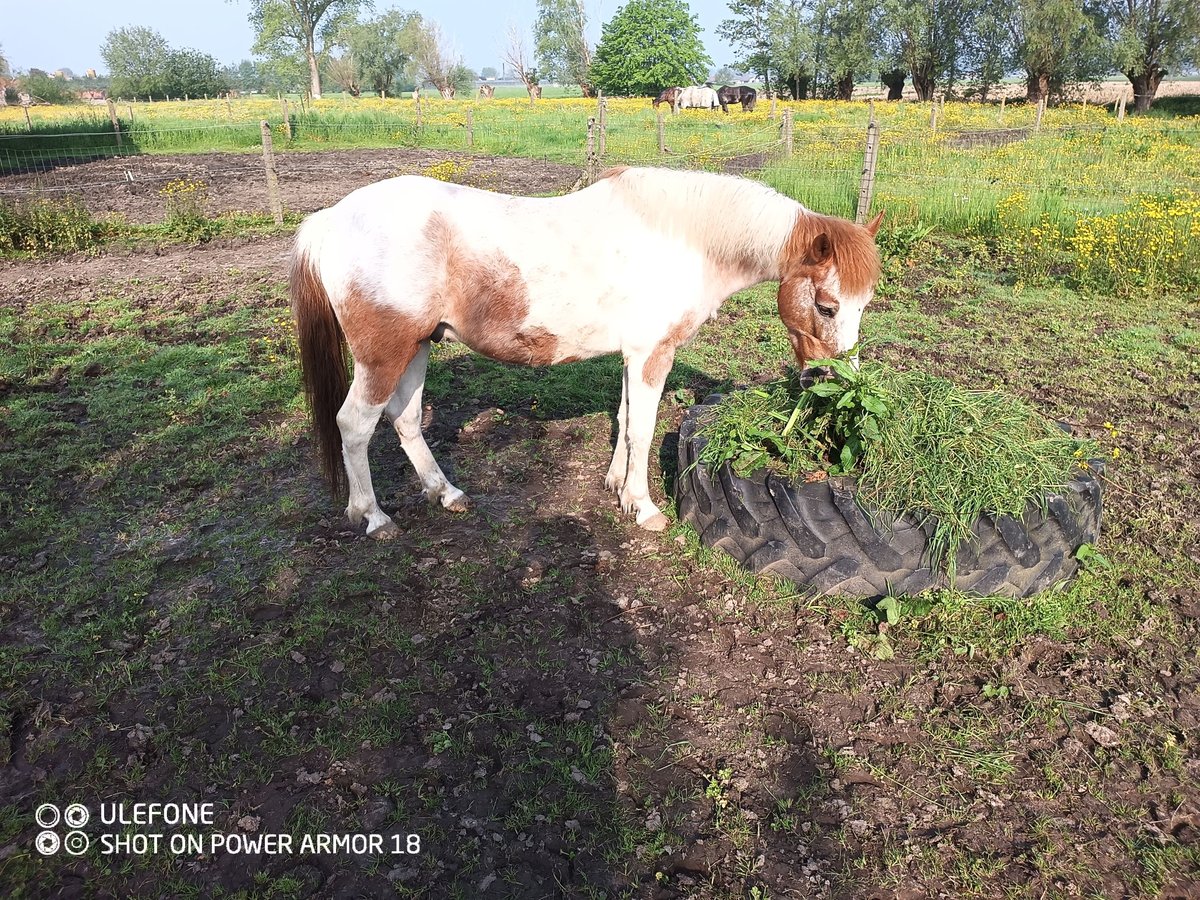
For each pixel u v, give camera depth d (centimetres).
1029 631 307
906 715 271
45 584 331
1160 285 769
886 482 310
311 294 338
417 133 2267
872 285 333
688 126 2377
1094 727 265
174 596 326
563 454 452
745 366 585
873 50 4100
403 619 315
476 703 275
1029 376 569
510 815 235
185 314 685
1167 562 350
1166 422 494
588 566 351
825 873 219
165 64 6309
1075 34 3114
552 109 3406
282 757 253
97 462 427
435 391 535
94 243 978
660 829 231
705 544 358
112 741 257
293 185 1438
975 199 1045
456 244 325
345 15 6344
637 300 340
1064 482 316
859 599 322
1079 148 1622
